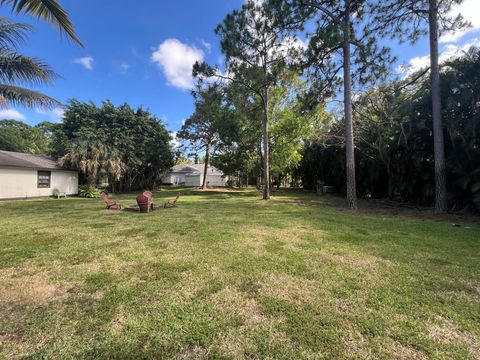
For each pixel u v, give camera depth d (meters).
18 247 4.26
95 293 2.62
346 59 9.06
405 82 10.44
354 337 1.91
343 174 16.83
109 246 4.35
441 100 8.34
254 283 2.85
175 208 9.70
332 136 14.36
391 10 8.81
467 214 7.88
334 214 8.10
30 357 1.70
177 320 2.12
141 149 19.41
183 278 2.98
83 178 17.70
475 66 7.49
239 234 5.25
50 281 2.89
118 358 1.69
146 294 2.58
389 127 10.86
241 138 17.22
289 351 1.76
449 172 8.62
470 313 2.25
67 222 6.60
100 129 17.73
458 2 7.85
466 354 1.74
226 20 10.41
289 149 16.30
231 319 2.14
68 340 1.87
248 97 12.88
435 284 2.84
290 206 10.35
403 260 3.63
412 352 1.76
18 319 2.13
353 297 2.53
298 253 3.95
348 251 4.06
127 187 20.16
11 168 13.03
